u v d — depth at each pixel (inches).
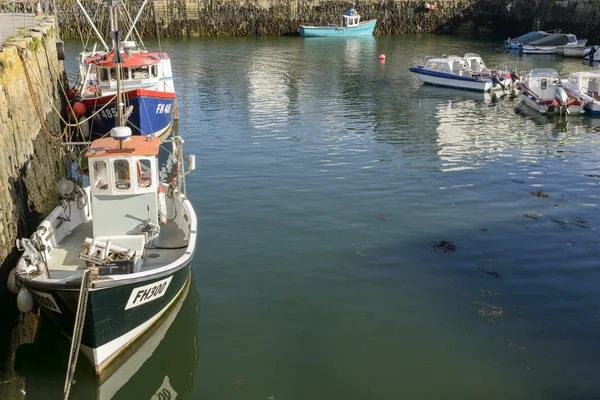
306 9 2566.4
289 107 1212.5
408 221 621.6
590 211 652.1
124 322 385.7
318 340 418.3
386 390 367.9
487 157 868.0
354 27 2501.2
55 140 808.3
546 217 633.6
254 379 378.3
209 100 1275.8
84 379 382.9
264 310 454.0
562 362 394.3
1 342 418.6
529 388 370.0
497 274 509.4
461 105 1268.5
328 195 698.2
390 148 910.4
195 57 1911.9
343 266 522.6
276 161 836.0
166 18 2425.0
